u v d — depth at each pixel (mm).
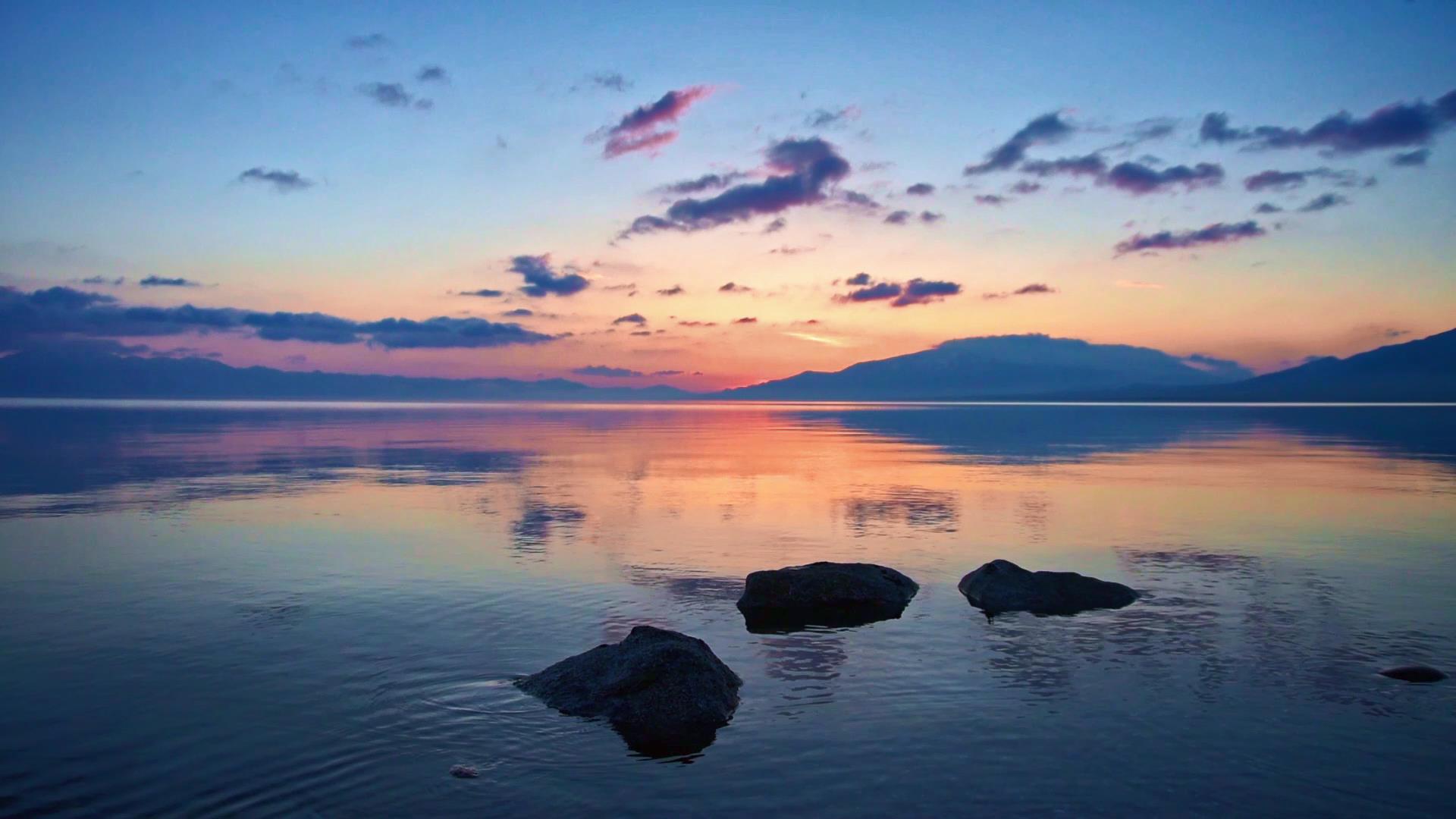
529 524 24562
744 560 19625
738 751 9641
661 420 128250
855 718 10547
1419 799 8562
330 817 8211
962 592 16750
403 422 107375
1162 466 43562
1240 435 74375
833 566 16422
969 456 50781
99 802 8453
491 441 64750
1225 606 15617
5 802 8438
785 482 35844
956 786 8820
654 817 8219
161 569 18438
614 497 30641
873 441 68062
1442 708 10750
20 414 129000
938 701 11062
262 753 9539
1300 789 8750
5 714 10555
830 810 8352
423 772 9117
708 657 11500
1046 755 9516
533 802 8500
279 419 117438
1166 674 12023
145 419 108812
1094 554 20438
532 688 11453
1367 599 16078
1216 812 8312
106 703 10930
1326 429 86312
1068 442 65000
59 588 16766
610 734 10070
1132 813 8305
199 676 11898
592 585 17234
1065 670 12234
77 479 35562
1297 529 23844
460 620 14703
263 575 17922
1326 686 11523
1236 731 10102
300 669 12211
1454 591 16750
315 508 27438
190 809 8344
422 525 24297
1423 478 37125
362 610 15266
